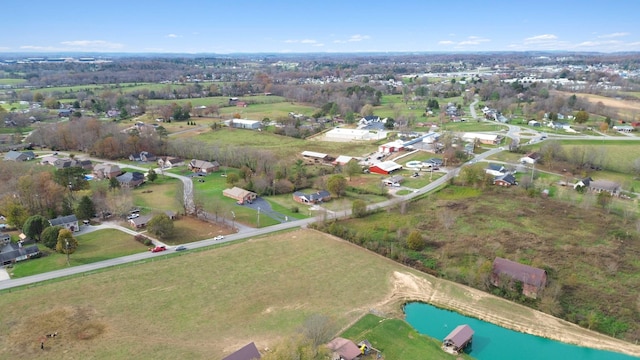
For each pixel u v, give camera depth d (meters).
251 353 62.62
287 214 124.69
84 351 66.00
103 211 122.19
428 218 118.00
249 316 76.44
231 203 133.62
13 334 69.38
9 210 110.56
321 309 79.31
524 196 133.25
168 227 106.31
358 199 133.75
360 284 88.44
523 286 84.12
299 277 89.88
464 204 127.56
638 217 114.00
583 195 133.00
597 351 70.81
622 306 78.88
